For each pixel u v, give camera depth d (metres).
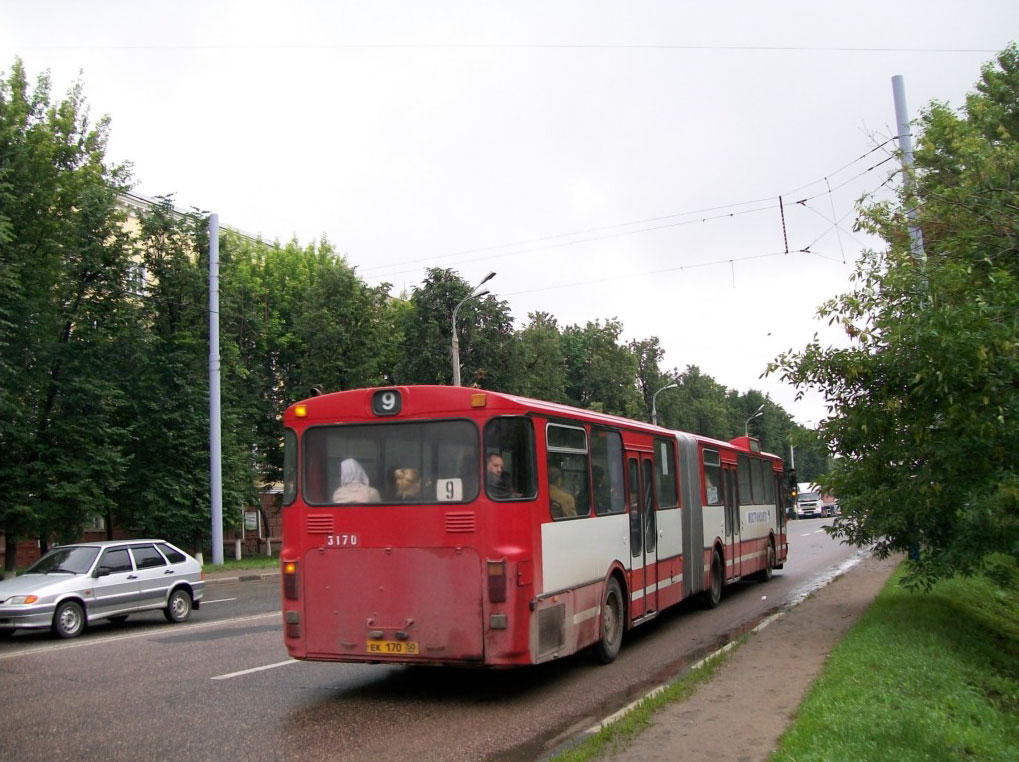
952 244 11.94
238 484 31.22
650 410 70.50
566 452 9.73
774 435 110.31
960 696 8.01
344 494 8.95
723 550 16.64
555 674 10.14
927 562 11.77
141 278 29.28
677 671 10.24
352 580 8.78
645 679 9.80
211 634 13.88
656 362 71.38
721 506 16.70
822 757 5.84
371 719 7.99
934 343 10.36
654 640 12.65
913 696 7.68
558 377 47.66
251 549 45.53
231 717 8.09
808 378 11.88
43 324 24.77
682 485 14.30
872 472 11.91
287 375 38.59
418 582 8.54
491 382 37.72
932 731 6.48
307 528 9.02
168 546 16.55
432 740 7.25
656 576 12.56
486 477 8.48
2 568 29.16
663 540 12.99
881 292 11.41
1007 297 10.48
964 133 14.77
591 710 8.33
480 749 6.97
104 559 15.19
